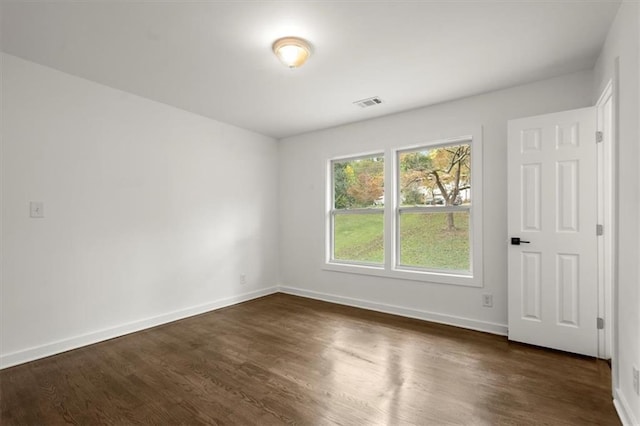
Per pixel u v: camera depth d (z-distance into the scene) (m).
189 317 3.61
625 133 1.78
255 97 3.25
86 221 2.83
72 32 2.12
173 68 2.64
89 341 2.82
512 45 2.30
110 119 3.00
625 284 1.77
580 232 2.54
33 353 2.50
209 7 1.87
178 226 3.57
